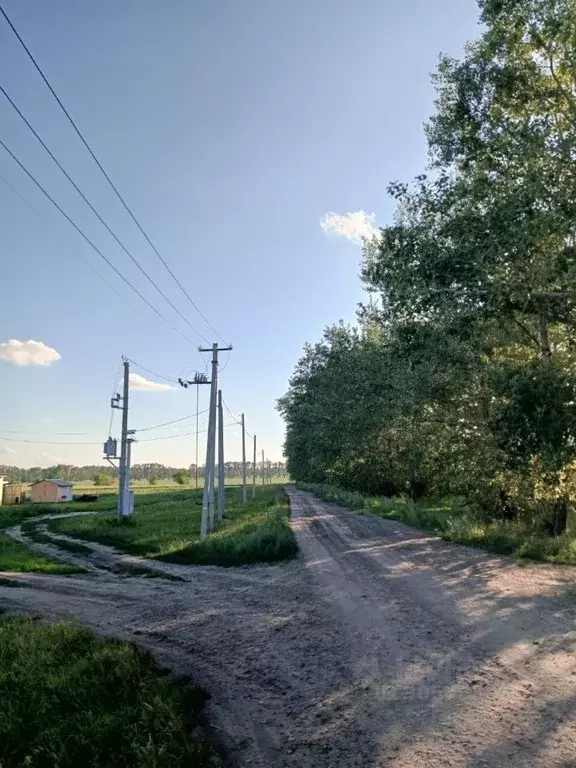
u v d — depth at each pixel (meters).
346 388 34.91
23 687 7.11
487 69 14.47
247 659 7.65
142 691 6.60
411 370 20.36
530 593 9.32
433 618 8.34
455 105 15.07
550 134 12.88
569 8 12.60
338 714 5.58
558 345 16.31
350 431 36.44
